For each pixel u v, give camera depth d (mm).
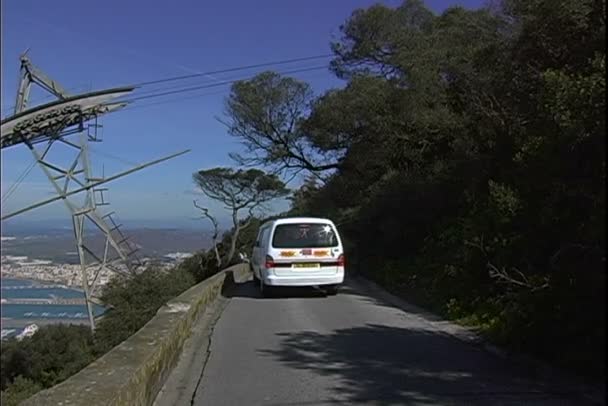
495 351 8328
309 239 15000
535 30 9406
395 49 23359
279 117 26641
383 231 20000
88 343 21859
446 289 12695
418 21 24797
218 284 15156
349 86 22234
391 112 20031
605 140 5984
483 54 12906
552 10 8617
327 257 14984
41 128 26484
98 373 5215
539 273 7250
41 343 21562
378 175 22781
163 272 24578
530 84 10336
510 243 8070
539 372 7055
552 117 6848
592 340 6258
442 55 18406
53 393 4574
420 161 19641
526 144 7539
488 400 6012
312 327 10570
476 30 16844
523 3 10305
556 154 6574
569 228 6605
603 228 5770
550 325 7000
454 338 9422
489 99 13047
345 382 6801
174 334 7707
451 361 7781
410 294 14859
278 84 26531
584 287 6172
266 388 6629
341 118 21547
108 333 21359
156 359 6309
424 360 7855
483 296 11078
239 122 27094
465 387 6508
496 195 8414
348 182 25141
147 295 22578
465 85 16922
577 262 6246
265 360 7996
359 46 25031
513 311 7688
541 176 7070
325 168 26141
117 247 31484
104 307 24234
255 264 17344
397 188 19094
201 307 11781
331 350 8562
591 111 6078
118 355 5984
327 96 22984
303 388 6590
